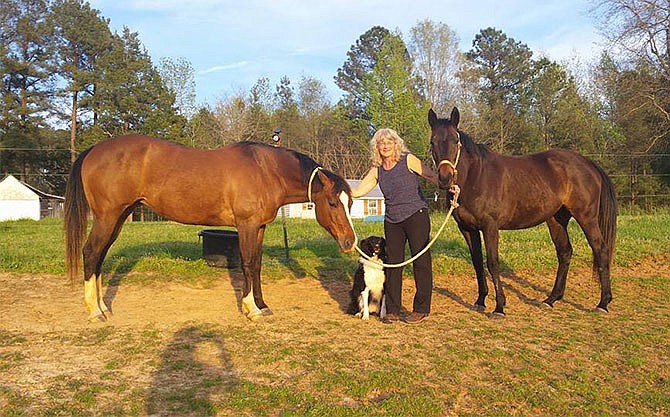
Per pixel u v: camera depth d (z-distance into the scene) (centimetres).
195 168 577
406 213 550
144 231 1912
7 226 2444
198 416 341
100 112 3897
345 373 414
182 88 4047
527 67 4662
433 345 491
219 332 529
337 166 4250
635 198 3128
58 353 465
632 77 2603
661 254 982
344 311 632
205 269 870
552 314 620
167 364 436
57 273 871
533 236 1283
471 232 633
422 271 559
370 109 3569
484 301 640
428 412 346
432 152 571
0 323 568
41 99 4019
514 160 641
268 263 928
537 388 389
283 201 611
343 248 577
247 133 4228
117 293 726
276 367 432
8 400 361
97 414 342
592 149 3506
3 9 3916
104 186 570
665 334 528
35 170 4141
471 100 3844
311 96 5447
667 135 2812
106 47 4219
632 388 394
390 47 3572
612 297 708
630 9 2397
